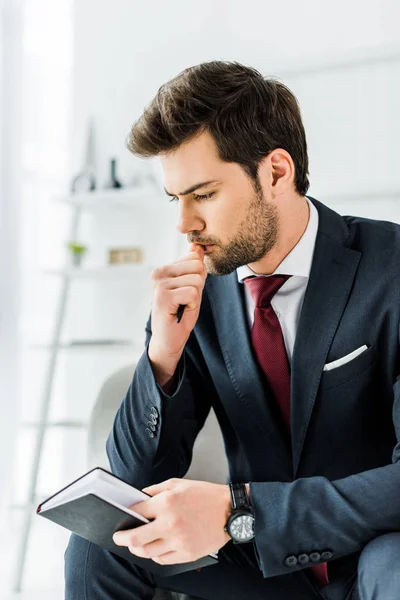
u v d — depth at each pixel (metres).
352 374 1.25
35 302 3.44
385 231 1.33
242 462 1.41
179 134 1.18
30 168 3.47
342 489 1.06
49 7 3.51
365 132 2.82
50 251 3.50
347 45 2.89
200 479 1.91
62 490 1.03
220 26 3.13
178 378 1.30
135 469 1.28
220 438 1.93
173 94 1.20
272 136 1.26
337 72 2.88
